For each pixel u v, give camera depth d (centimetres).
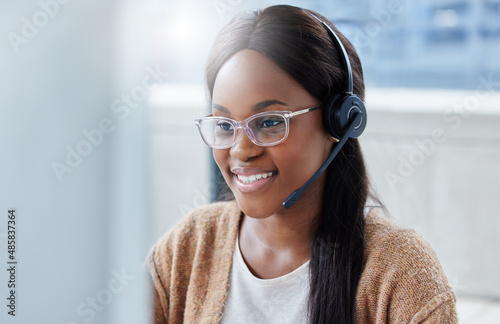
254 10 81
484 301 204
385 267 79
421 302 76
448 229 220
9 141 46
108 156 49
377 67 228
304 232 85
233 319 87
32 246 47
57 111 47
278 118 76
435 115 218
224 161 81
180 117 226
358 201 84
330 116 79
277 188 79
